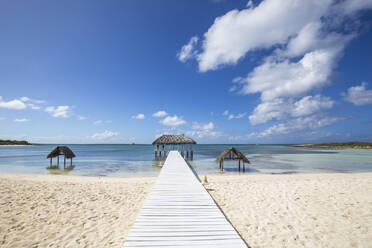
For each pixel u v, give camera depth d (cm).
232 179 1138
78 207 634
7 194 752
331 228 486
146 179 1170
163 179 841
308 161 2464
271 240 434
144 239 356
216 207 516
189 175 930
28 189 834
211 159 2755
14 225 502
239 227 495
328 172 1608
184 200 567
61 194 771
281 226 498
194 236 370
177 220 436
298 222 520
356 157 3078
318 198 709
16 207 621
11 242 424
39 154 3906
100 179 1168
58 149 2095
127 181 1079
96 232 473
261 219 541
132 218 556
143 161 2483
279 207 627
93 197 740
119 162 2369
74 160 2627
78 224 514
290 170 1708
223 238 365
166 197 593
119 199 721
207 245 342
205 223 423
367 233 461
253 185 917
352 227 490
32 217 551
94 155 3625
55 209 613
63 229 486
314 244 418
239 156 1636
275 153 4184
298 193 774
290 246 411
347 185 901
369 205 635
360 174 1359
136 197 748
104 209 621
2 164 2183
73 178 1204
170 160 1606
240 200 698
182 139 2483
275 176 1277
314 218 544
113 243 424
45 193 779
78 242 427
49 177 1242
